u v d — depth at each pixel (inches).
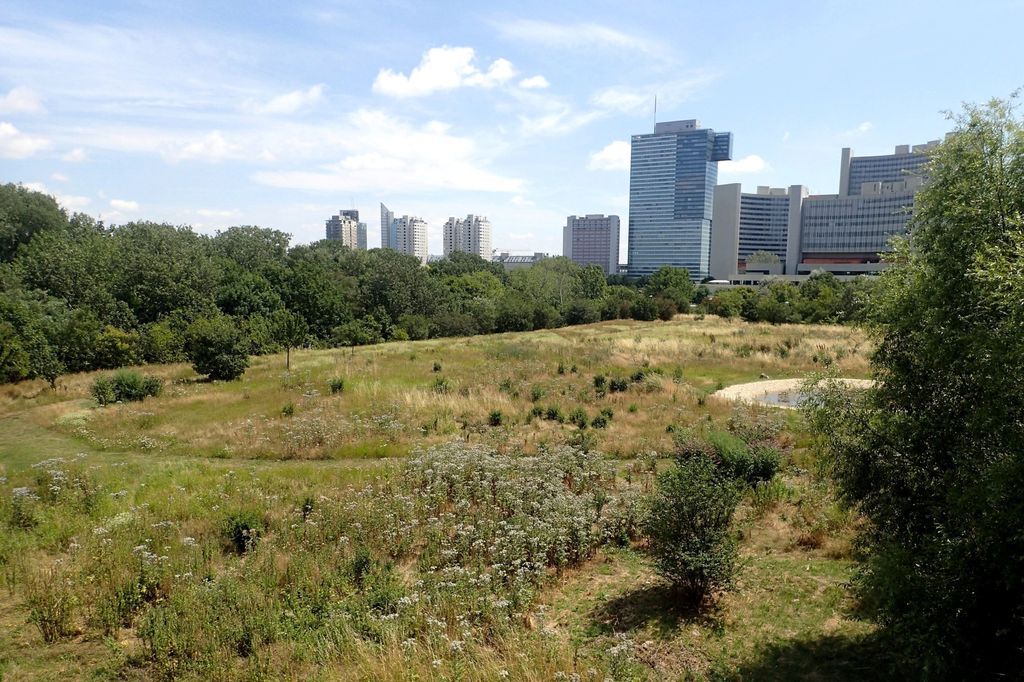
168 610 299.7
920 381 273.0
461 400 887.1
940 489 258.5
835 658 274.1
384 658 255.8
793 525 428.8
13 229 2098.9
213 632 281.9
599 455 577.6
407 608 304.2
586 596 342.0
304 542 400.5
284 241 3169.3
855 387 314.0
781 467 546.0
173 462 611.5
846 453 293.4
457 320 2367.1
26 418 852.0
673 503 327.0
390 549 399.2
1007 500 203.0
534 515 420.8
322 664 261.9
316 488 514.6
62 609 300.8
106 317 1568.7
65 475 525.7
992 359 212.8
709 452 508.4
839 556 377.7
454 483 510.0
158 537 399.2
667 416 807.7
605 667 260.1
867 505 295.3
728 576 315.9
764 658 276.5
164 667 261.9
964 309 246.1
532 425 773.3
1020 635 216.4
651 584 351.9
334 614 298.7
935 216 275.0
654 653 283.0
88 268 1721.2
